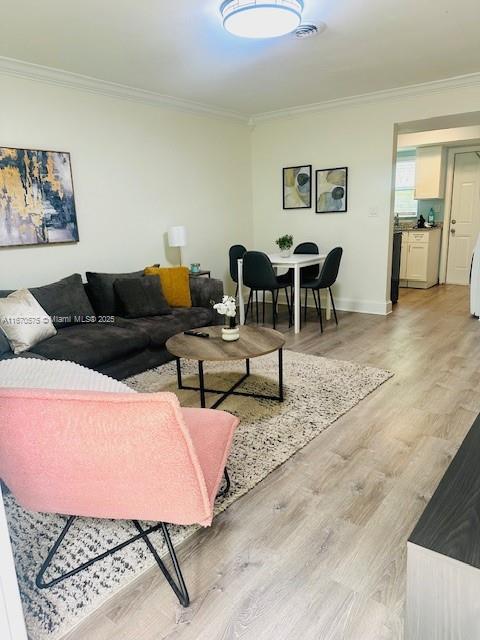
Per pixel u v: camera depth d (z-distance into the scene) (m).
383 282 5.29
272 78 4.04
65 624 1.39
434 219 7.36
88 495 1.31
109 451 1.20
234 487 2.04
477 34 3.12
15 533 1.80
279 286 4.75
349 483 2.06
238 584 1.52
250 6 2.40
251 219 6.18
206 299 4.21
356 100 4.87
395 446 2.36
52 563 1.64
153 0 2.48
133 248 4.57
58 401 1.15
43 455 1.24
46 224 3.73
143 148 4.52
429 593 1.03
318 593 1.48
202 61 3.51
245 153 5.91
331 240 5.59
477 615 0.98
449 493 1.19
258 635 1.34
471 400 2.87
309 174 5.57
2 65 3.30
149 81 4.01
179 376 3.17
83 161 3.98
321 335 4.51
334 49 3.35
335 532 1.76
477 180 6.82
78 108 3.88
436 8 2.70
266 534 1.75
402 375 3.33
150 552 1.68
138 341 3.36
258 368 3.55
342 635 1.33
